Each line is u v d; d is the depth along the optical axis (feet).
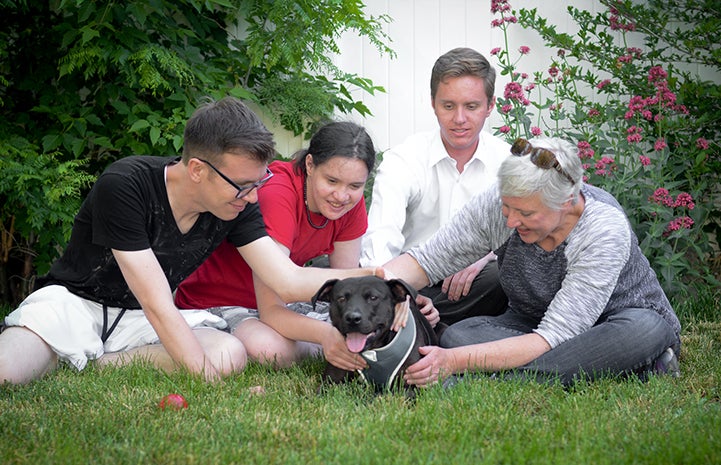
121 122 19.95
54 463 8.61
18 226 18.98
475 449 9.05
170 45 20.04
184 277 13.62
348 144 12.71
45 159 18.12
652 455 8.65
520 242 12.91
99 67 18.79
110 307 13.60
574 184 11.39
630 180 19.66
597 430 9.66
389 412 10.37
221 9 21.16
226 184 11.75
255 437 9.55
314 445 9.21
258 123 11.78
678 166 20.48
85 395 11.28
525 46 21.89
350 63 22.74
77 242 13.15
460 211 13.66
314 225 14.15
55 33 19.69
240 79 21.81
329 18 20.34
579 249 12.30
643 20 21.52
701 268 20.53
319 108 20.90
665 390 11.53
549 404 11.00
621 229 12.30
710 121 20.80
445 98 15.51
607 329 12.24
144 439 9.40
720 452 8.68
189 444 9.15
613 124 20.80
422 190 16.60
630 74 21.50
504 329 13.29
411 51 22.52
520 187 11.21
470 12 22.36
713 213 21.49
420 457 8.78
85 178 18.08
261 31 20.39
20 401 10.98
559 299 12.42
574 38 22.58
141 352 13.38
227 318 14.47
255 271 13.23
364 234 15.26
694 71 22.70
